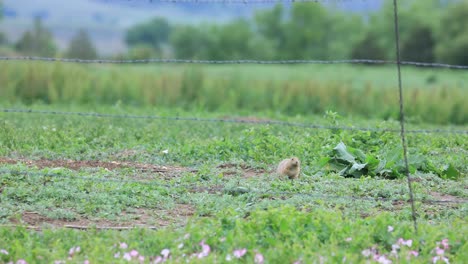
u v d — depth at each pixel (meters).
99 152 33.47
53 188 25.86
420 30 116.69
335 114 37.00
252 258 19.59
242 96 68.19
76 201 25.19
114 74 68.56
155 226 23.22
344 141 34.06
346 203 25.50
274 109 66.38
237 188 26.61
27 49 109.44
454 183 29.53
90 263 19.11
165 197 26.09
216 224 21.91
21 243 20.84
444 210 25.28
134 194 26.30
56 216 23.72
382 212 23.77
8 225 22.53
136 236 21.31
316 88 67.19
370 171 30.61
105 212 24.20
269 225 21.53
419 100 64.94
